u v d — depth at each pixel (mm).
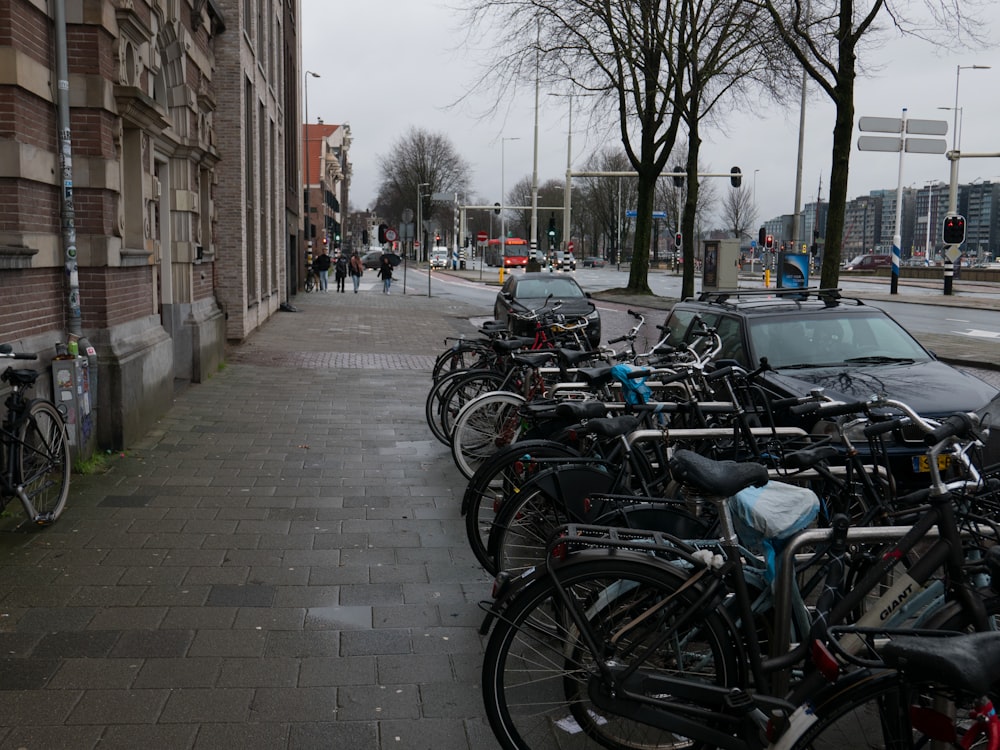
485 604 3137
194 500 6562
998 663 2203
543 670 3127
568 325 9008
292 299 32969
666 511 3746
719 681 3016
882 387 6848
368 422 9852
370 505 6566
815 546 3182
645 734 3266
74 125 7656
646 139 32094
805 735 2674
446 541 5770
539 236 105312
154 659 4027
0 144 6488
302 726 3492
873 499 3795
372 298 35781
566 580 2996
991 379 13656
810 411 4129
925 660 2219
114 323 8109
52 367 6930
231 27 16672
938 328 21312
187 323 12156
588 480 4441
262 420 9766
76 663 3967
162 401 9617
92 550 5418
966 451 3705
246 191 18578
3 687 3736
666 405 5020
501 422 6758
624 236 90000
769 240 55781
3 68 6488
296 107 37188
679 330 9195
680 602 3006
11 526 5801
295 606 4664
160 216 11875
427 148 96312
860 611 3162
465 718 3578
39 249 6859
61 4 7172
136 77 8680
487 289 46469
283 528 5965
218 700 3674
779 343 7738
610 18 27031
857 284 47125
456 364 9398
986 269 55562
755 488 3172
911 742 2631
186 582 4957
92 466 7273
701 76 28641
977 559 3131
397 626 4441
